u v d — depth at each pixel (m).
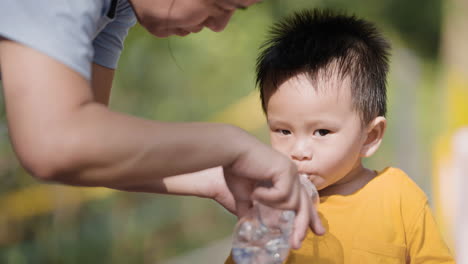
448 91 5.02
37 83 1.12
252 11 6.03
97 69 1.79
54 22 1.16
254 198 1.38
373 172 1.90
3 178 4.38
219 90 6.13
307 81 1.74
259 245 1.44
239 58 6.11
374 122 1.84
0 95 3.77
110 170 1.14
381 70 1.91
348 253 1.75
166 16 1.47
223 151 1.23
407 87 7.76
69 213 4.67
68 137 1.11
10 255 4.30
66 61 1.15
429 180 6.50
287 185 1.28
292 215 1.32
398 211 1.78
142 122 1.18
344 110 1.75
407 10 8.37
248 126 5.83
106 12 1.49
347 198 1.80
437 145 4.62
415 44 8.45
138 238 5.23
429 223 1.79
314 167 1.74
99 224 4.92
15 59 1.14
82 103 1.15
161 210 5.68
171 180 1.75
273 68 1.81
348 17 1.99
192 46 5.91
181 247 5.67
